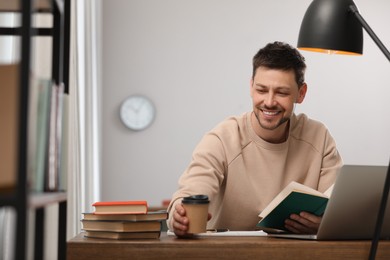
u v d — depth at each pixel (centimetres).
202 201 197
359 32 234
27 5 102
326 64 671
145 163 653
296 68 228
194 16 662
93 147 499
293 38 667
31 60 103
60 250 160
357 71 674
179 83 659
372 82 675
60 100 149
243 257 183
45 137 136
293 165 247
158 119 657
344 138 673
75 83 361
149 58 659
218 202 248
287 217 210
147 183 653
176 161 656
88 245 182
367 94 674
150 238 194
